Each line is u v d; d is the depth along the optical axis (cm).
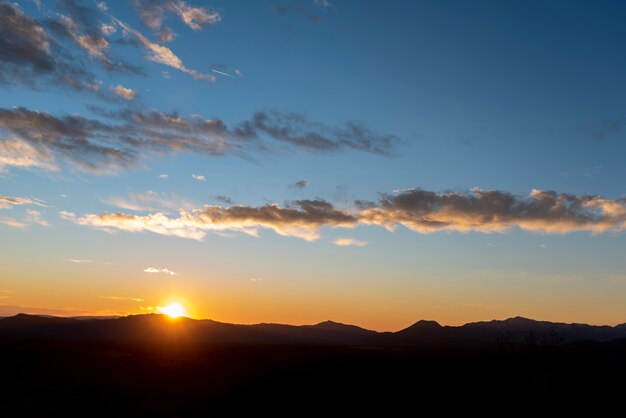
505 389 7469
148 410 6166
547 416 6128
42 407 6191
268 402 6862
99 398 6850
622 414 6184
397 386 8256
